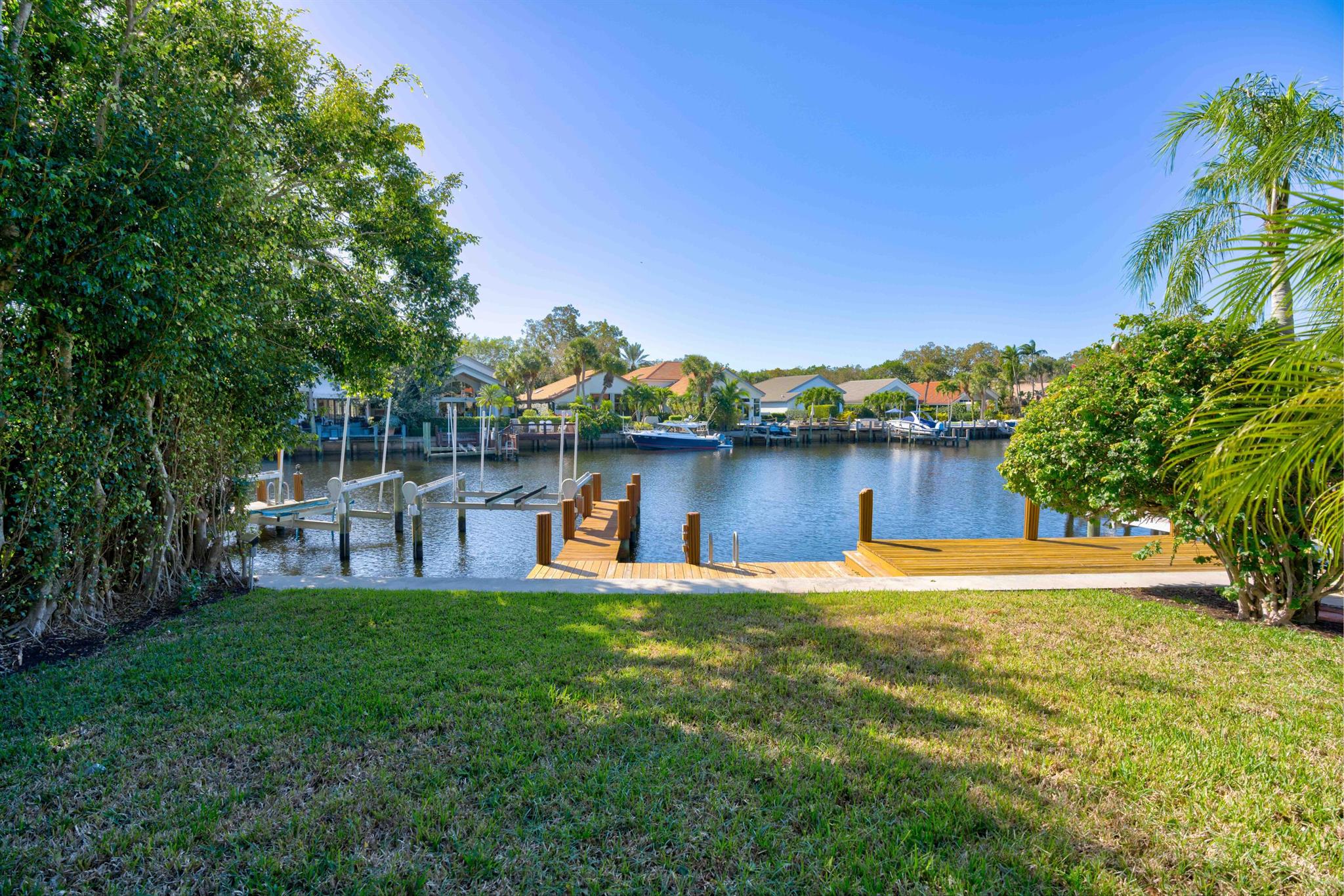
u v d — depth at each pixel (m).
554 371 77.88
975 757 3.76
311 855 2.91
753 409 68.12
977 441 62.97
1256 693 4.68
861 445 57.47
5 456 5.26
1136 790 3.42
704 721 4.21
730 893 2.67
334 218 10.01
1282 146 7.12
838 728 4.11
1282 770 3.60
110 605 6.51
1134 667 5.21
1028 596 7.61
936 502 24.56
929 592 7.89
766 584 8.35
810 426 58.94
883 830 3.07
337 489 16.61
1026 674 5.07
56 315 5.02
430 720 4.14
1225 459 3.92
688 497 25.62
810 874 2.77
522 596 7.64
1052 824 3.12
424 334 11.92
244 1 8.24
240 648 5.61
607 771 3.56
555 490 26.59
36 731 4.03
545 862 2.87
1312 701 4.55
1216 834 3.06
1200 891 2.72
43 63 5.31
